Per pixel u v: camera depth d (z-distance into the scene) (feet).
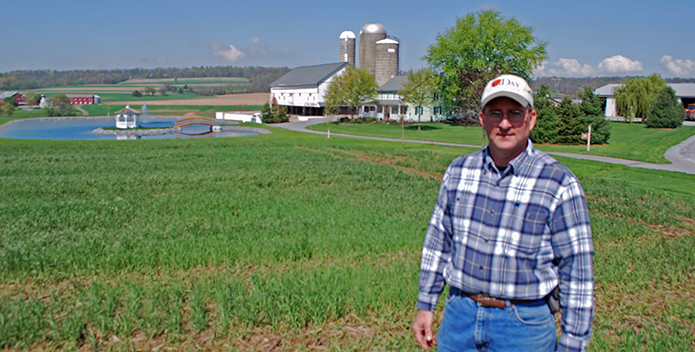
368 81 248.11
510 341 9.54
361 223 34.04
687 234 35.32
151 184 57.31
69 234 30.83
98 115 383.65
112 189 53.42
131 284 21.95
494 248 9.48
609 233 32.99
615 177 72.54
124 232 31.55
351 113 277.85
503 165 9.87
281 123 260.01
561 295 9.45
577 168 83.20
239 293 20.22
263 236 30.04
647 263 25.75
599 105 140.46
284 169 71.51
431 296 10.81
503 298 9.45
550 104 142.00
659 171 79.56
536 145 134.41
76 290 21.84
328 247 28.02
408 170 78.28
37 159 84.28
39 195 49.37
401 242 29.22
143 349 16.75
